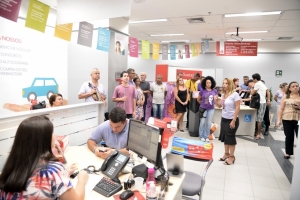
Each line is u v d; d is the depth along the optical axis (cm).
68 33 243
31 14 200
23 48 360
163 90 539
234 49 646
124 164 155
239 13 459
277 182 295
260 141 489
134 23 577
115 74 442
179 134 538
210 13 466
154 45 479
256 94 488
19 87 357
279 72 814
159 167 153
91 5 204
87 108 238
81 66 439
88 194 132
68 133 213
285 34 670
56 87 428
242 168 338
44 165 98
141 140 167
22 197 93
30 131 97
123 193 130
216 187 279
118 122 182
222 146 443
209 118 461
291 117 359
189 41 881
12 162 95
